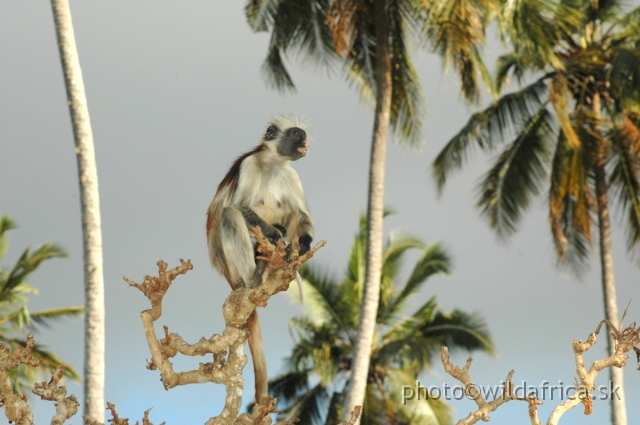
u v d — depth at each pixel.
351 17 48.09
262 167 21.89
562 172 55.88
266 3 49.47
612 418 50.91
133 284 13.43
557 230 56.66
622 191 55.19
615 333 14.80
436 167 57.88
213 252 21.72
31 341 14.03
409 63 51.09
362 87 52.41
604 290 56.00
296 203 21.83
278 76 51.31
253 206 21.48
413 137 52.06
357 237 65.62
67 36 39.00
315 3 49.69
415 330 64.56
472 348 63.00
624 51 52.59
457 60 48.22
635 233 54.97
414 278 64.94
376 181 46.44
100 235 37.88
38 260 59.75
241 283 20.67
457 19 44.72
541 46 46.62
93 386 36.38
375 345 64.62
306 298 63.25
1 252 62.09
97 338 36.81
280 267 14.30
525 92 56.69
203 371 14.16
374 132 47.12
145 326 13.68
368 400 61.12
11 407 13.81
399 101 51.44
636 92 51.50
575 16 49.44
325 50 50.28
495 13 46.00
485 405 14.23
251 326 17.78
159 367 13.83
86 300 37.28
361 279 64.31
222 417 14.10
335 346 65.00
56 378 14.02
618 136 55.38
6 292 60.06
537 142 56.75
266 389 17.45
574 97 58.84
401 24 50.38
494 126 56.91
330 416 63.41
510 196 56.25
